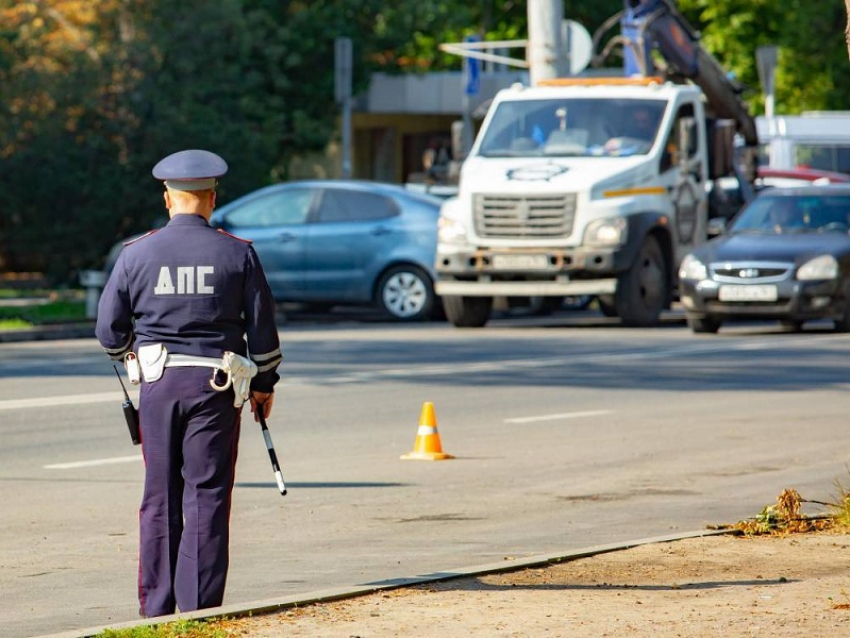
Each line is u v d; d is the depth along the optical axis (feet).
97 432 111.75
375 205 212.02
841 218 193.57
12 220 292.20
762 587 60.03
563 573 63.31
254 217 214.69
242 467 98.58
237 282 57.67
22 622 60.49
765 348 168.14
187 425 57.11
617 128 199.41
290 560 71.67
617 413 121.60
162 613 57.21
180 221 58.18
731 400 128.88
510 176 193.06
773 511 74.74
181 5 298.35
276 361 58.39
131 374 57.67
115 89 287.69
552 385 137.69
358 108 368.89
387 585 60.13
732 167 220.02
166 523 57.26
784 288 180.55
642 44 224.33
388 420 117.50
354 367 149.59
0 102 281.54
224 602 62.90
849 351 165.07
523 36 490.49
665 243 200.03
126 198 284.61
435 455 101.19
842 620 53.62
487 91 361.10
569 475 95.04
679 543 70.18
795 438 109.09
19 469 97.14
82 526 80.28
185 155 58.44
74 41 298.35
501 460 100.68
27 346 177.78
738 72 431.84
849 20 77.87
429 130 396.78
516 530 78.69
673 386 137.49
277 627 52.65
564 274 190.49
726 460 100.12
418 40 433.48
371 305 213.66
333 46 349.00
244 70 339.57
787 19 426.10
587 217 189.98
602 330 193.16
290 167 380.78
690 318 186.29
